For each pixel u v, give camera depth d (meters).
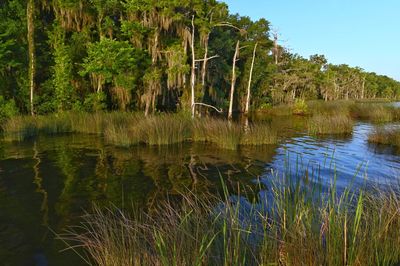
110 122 20.05
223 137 15.61
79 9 25.50
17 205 7.63
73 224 6.56
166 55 25.88
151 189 8.95
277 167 11.55
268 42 45.94
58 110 24.56
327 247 3.94
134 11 25.36
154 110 25.58
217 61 35.62
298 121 30.56
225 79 37.69
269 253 4.09
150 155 13.49
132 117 21.27
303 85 62.16
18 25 24.23
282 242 4.07
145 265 4.03
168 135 16.27
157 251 4.18
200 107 28.67
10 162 11.88
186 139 17.44
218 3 28.62
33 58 23.98
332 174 10.41
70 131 20.28
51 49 26.48
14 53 24.08
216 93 35.44
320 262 3.80
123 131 16.70
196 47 29.45
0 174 10.29
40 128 19.27
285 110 41.34
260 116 37.00
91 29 27.97
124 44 24.58
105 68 23.95
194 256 3.94
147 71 25.80
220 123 17.70
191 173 10.74
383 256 4.16
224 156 13.48
